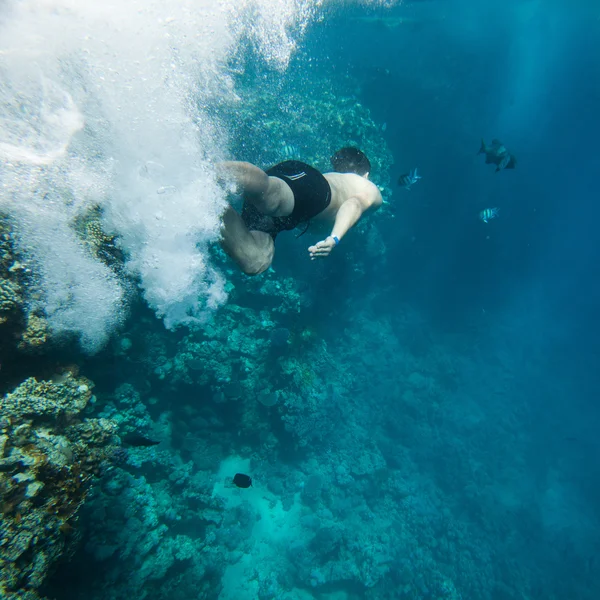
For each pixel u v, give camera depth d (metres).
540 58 47.62
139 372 7.46
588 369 26.28
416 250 22.69
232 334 9.41
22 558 2.42
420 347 19.78
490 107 25.17
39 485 2.62
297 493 10.67
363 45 28.16
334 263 12.46
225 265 9.30
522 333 27.59
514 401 21.53
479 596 11.62
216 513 8.18
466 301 24.58
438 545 12.45
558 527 16.33
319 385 11.13
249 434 9.78
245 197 2.27
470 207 23.80
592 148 38.75
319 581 9.12
